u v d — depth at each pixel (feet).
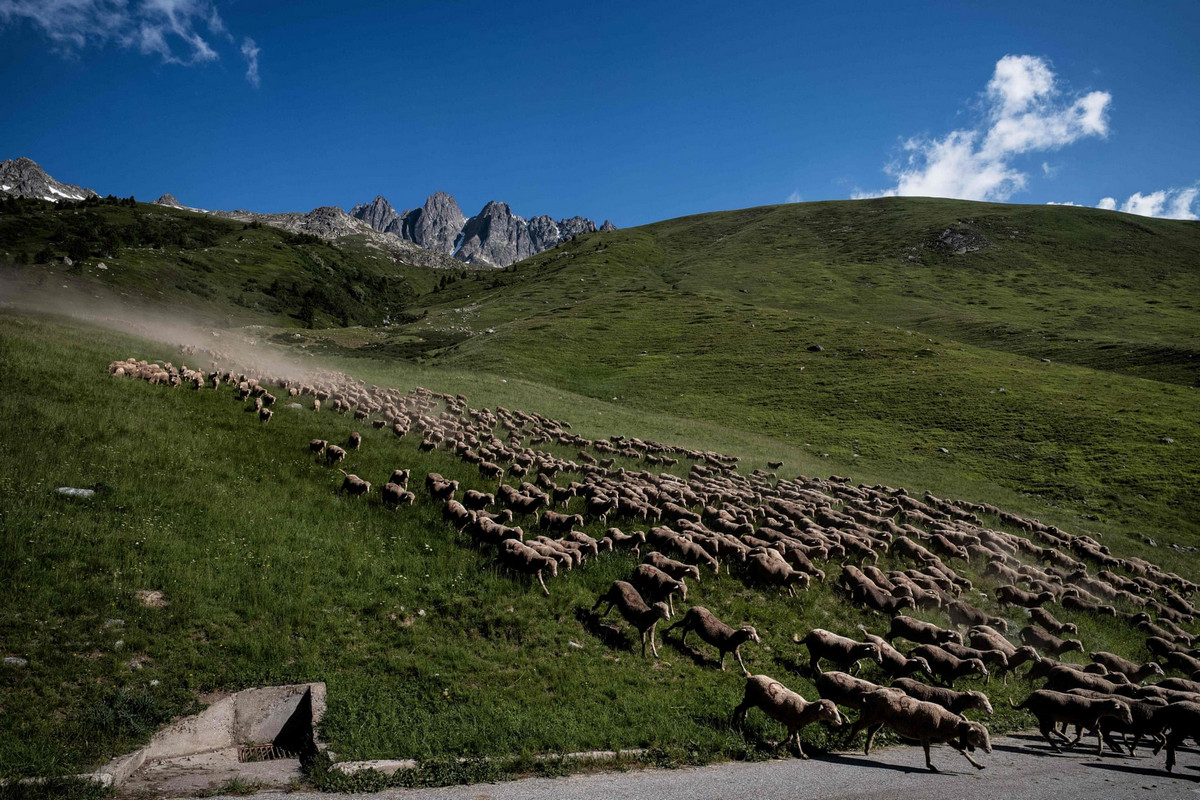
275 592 46.60
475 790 30.12
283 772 31.30
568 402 181.78
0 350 83.15
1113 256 424.05
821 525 91.15
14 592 39.70
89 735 30.99
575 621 50.96
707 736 37.88
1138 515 122.21
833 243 500.33
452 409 133.08
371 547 56.85
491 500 70.33
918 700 39.93
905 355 234.58
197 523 53.83
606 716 38.60
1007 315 314.35
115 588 42.47
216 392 95.30
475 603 50.52
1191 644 72.13
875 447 161.58
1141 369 218.18
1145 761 43.55
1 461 54.54
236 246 639.76
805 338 265.95
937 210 552.00
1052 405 176.76
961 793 33.50
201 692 36.19
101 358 94.79
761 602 60.70
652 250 560.20
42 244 472.03
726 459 132.05
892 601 64.18
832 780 34.14
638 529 72.49
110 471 58.80
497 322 360.89
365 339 308.40
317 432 87.51
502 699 39.17
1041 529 108.68
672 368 239.91
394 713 36.01
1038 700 46.39
